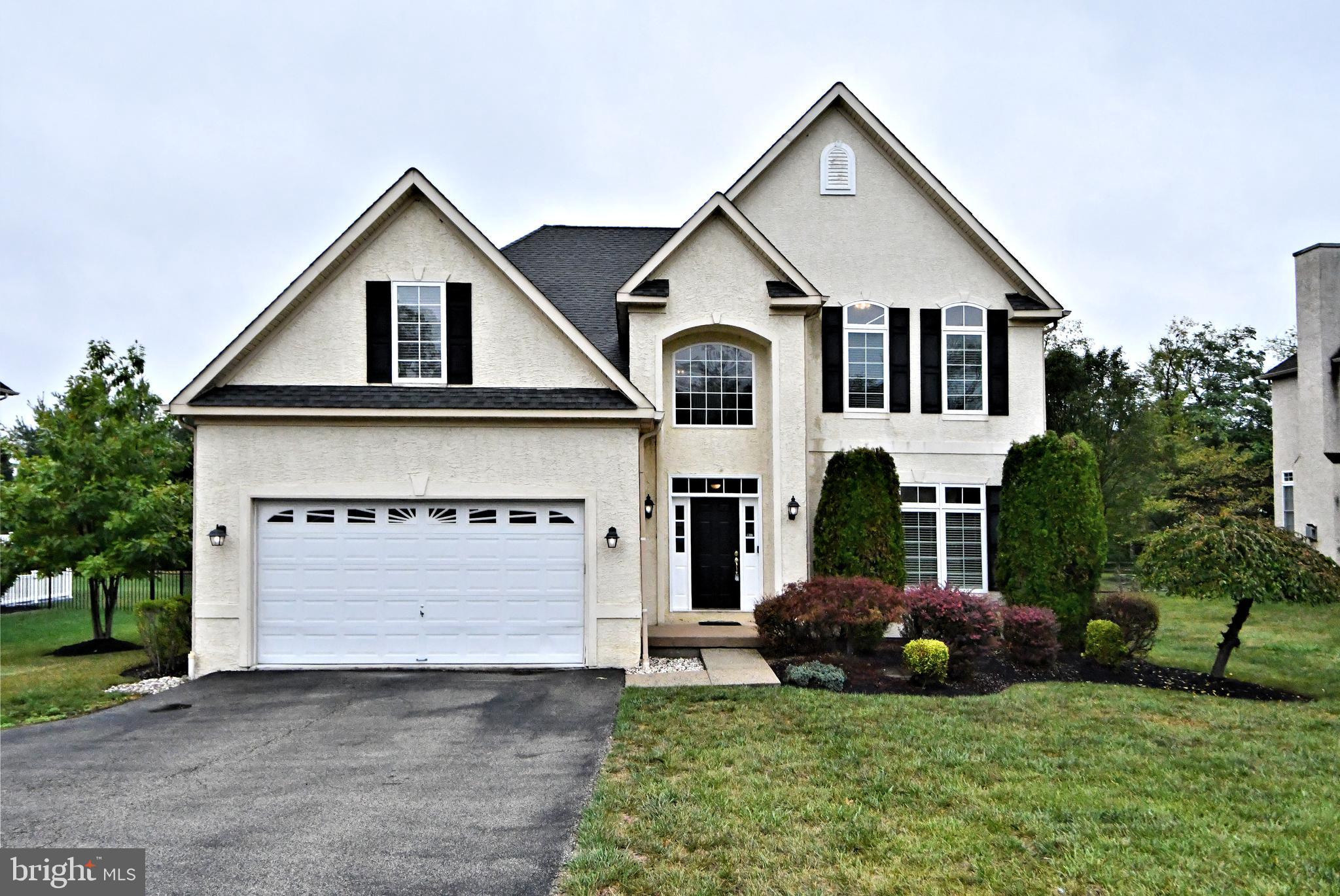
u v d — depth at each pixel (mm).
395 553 11867
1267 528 11320
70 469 14820
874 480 13562
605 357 12234
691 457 14562
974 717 8766
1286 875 5039
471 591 11898
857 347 15219
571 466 11992
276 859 5324
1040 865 5180
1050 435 13523
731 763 7191
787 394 13875
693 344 14695
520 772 7051
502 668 11758
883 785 6590
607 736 8164
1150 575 11469
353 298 12383
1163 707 9344
